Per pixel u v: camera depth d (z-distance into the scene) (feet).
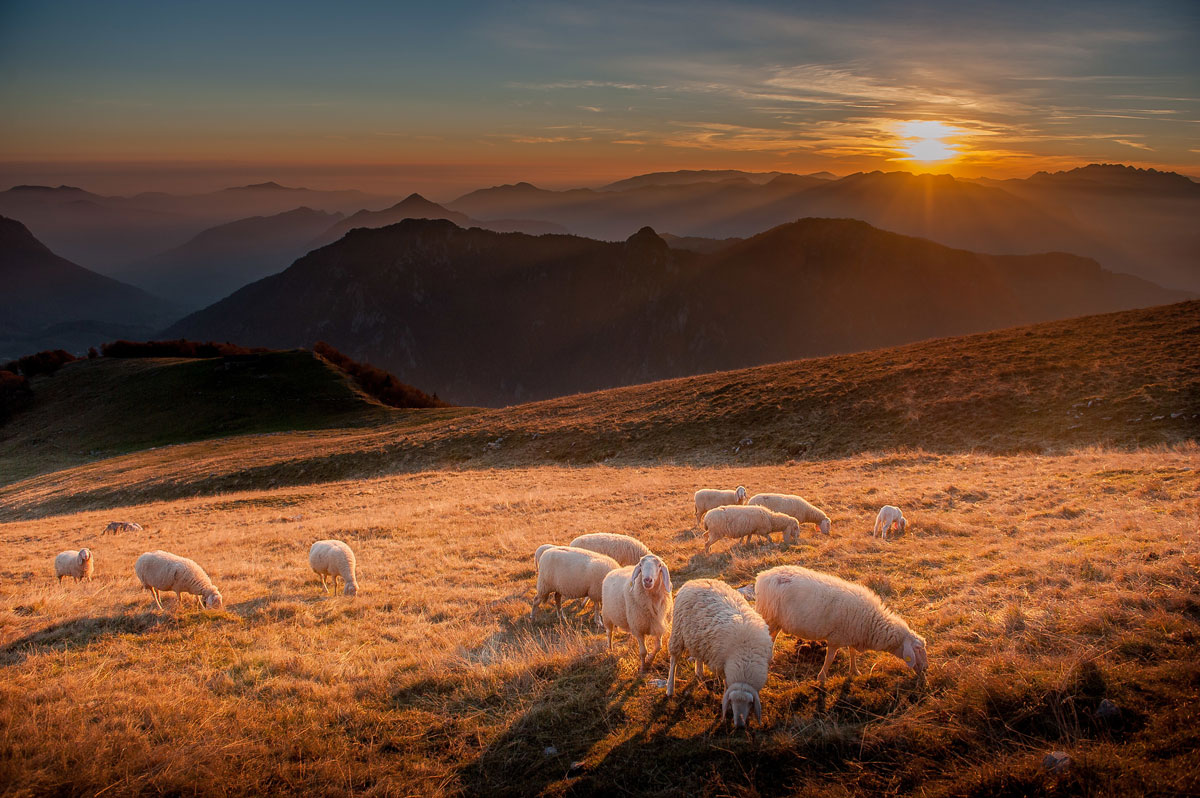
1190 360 98.89
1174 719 17.44
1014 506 50.42
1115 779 15.83
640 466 114.42
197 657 32.58
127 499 136.87
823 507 61.16
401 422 220.84
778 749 19.71
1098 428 85.87
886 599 32.14
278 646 33.63
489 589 44.88
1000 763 17.21
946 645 24.89
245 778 20.35
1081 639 22.82
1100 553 32.53
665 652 28.99
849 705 21.97
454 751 22.06
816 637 24.68
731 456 111.14
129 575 55.72
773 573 26.50
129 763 20.63
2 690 26.73
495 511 78.84
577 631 34.01
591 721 23.15
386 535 68.85
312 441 182.29
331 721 24.39
